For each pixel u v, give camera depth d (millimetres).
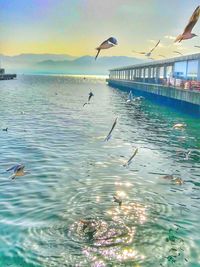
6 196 14055
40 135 28828
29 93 92562
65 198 14000
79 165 19188
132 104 62656
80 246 10203
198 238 10812
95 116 44156
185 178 17203
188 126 35656
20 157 20766
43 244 10266
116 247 10195
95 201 13750
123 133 30859
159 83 69438
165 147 24750
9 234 10773
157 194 14758
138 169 18656
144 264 9414
